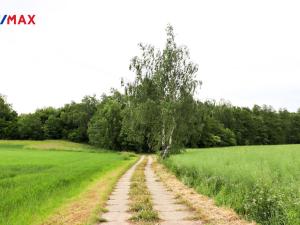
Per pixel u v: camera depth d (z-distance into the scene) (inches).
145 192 772.6
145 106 2253.9
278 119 5930.1
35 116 6117.1
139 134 2527.1
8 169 1398.9
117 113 4830.2
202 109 2428.6
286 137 5905.5
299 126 5920.3
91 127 5019.7
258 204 473.1
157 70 2310.5
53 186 845.8
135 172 1473.9
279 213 431.2
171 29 2319.1
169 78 2295.8
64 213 553.9
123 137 4690.0
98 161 2164.1
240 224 445.1
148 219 486.6
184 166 1143.6
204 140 5305.1
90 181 1056.8
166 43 2331.4
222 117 5826.8
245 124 5885.8
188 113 2282.2
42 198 680.4
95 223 471.5
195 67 2331.4
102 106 5615.2
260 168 678.5
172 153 2269.9
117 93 5551.2
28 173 1242.0
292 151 1299.2
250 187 579.5
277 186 518.3
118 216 519.5
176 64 2308.1
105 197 704.4
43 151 3725.4
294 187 489.4
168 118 2220.7
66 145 5177.2
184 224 454.0
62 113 6043.3
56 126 5959.6
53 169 1437.0
